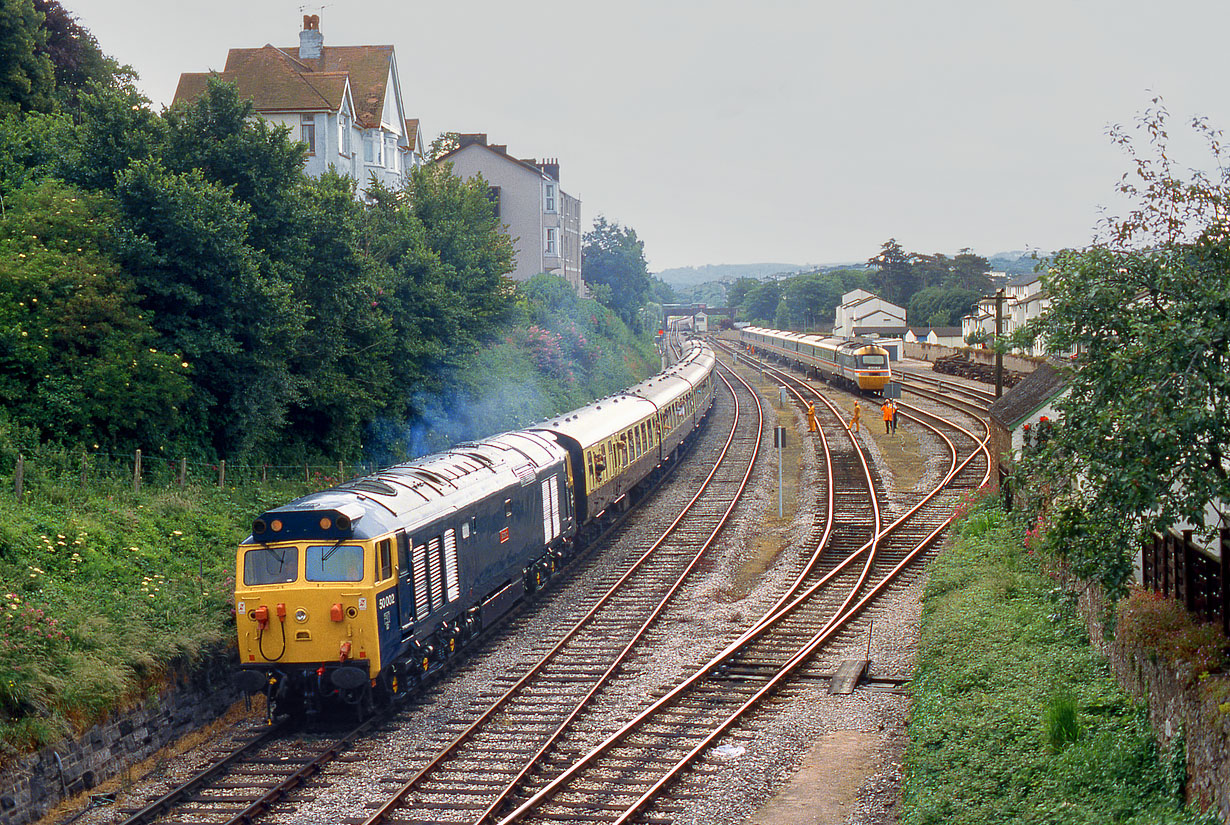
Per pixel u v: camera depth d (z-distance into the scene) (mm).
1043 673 33000
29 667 28266
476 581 42344
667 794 28422
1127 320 25469
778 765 30625
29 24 71625
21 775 26781
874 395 134750
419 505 38281
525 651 42469
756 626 43938
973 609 41062
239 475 53594
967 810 24844
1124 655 29750
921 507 68250
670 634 44094
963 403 119688
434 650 38719
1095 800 24094
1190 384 22828
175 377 46906
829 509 68188
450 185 87938
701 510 70875
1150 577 32219
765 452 95312
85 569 36438
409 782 29047
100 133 50906
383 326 64812
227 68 93438
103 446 46156
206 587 38812
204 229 47938
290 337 53438
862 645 42125
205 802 28484
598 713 34781
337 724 35062
